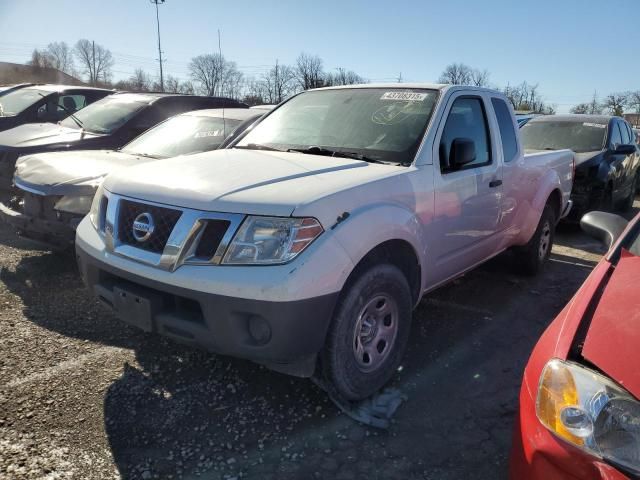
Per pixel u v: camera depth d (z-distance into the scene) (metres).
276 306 2.40
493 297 4.93
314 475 2.46
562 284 5.38
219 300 2.46
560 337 1.92
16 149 6.18
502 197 4.30
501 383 3.36
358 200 2.81
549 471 1.64
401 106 3.82
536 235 5.32
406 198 3.13
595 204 7.95
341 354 2.75
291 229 2.49
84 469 2.44
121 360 3.42
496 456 2.65
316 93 4.42
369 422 2.85
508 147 4.53
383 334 3.07
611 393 1.60
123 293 2.80
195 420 2.84
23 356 3.40
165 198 2.73
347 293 2.72
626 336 1.78
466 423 2.92
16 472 2.38
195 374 3.29
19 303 4.24
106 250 2.92
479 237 4.09
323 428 2.81
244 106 8.76
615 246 2.62
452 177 3.60
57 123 7.76
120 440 2.65
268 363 2.72
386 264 2.95
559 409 1.69
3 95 9.81
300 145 3.80
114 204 2.94
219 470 2.47
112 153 5.60
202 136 5.77
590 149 8.54
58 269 5.05
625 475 1.50
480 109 4.21
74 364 3.34
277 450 2.63
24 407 2.87
